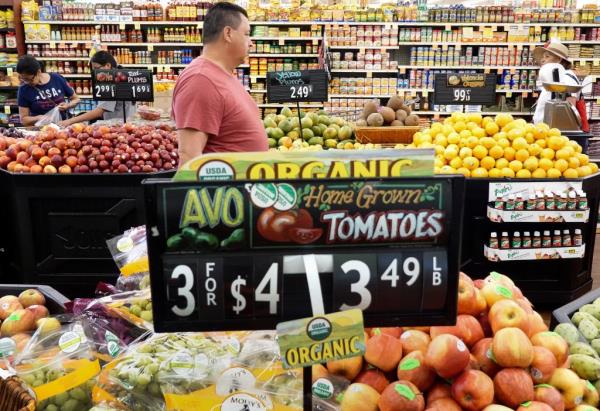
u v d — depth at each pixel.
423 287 1.04
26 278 3.22
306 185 1.01
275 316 1.04
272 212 1.01
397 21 7.85
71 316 1.58
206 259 1.02
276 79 4.16
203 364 1.22
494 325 1.31
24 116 5.56
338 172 1.01
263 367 1.22
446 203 1.02
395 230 1.03
